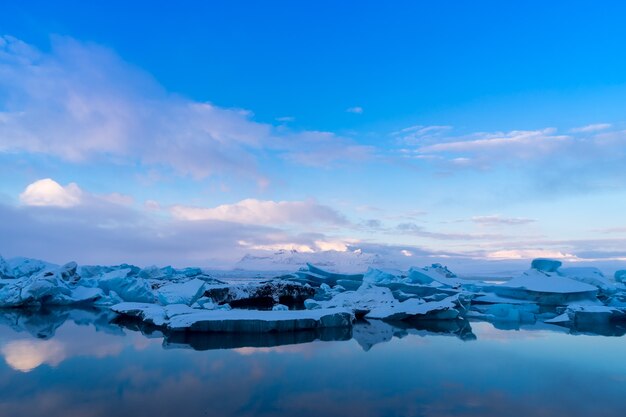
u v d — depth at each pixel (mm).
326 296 26562
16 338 12820
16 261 29828
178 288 21906
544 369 9516
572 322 17688
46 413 6656
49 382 8227
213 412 6758
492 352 11266
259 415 6648
